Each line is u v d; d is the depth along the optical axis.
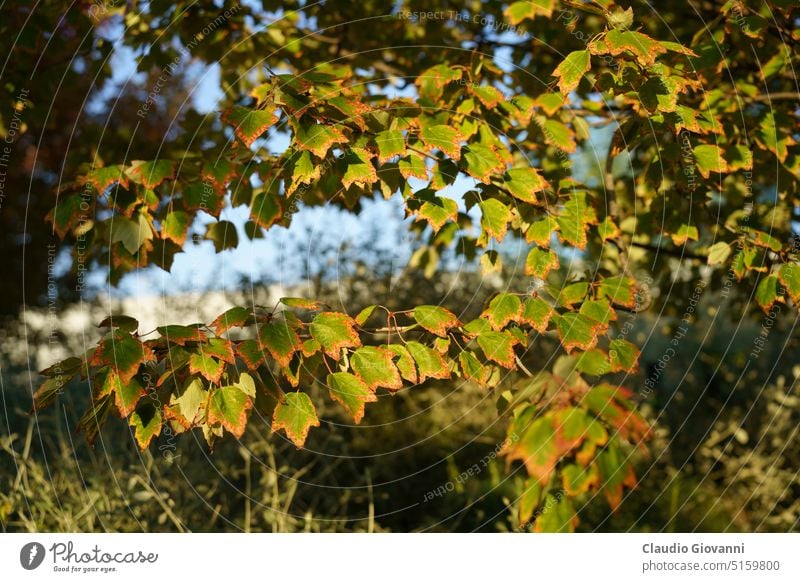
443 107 1.96
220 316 1.53
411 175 1.54
